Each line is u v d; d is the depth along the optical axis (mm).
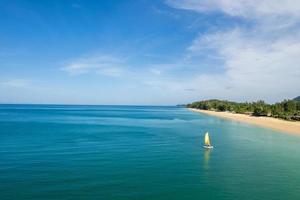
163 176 36500
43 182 33156
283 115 162125
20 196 28672
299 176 37188
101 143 63750
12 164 41656
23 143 62062
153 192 30438
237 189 31797
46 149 54844
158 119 162250
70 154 50062
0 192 29719
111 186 32156
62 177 35250
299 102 180500
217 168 41031
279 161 46031
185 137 76812
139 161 45000
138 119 160750
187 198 28938
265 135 83188
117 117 180375
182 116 198000
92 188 31328
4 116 171000
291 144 65125
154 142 66562
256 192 30891
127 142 66000
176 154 51406
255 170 40125
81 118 162375
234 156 50062
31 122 123438
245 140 71875
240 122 137125
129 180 34500
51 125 109562
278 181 34875
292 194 30438
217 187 32344
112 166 41469
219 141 69750
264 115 188000
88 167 40562
